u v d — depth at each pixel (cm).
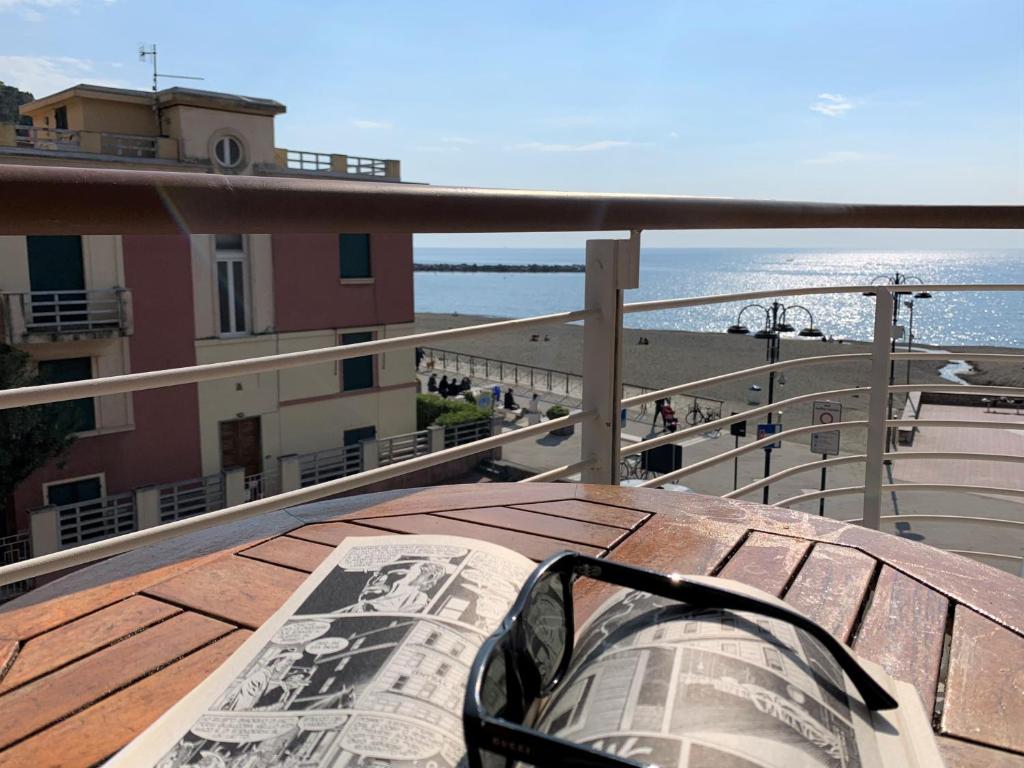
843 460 233
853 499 1689
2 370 1370
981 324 10562
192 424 1786
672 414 2352
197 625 82
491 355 4472
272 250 1875
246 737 54
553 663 54
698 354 4675
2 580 96
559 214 138
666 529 108
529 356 4466
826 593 88
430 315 8356
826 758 44
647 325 10656
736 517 114
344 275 2014
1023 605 86
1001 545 1354
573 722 46
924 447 2034
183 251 1723
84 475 1631
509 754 40
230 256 1819
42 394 101
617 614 56
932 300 14538
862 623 81
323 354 128
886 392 230
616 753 42
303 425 1988
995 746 62
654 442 188
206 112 1841
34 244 1541
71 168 88
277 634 67
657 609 56
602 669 50
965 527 1447
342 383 2052
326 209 108
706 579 60
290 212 105
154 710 68
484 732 41
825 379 3606
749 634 52
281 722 56
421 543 84
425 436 2167
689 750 41
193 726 56
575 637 58
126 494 1680
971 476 1770
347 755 52
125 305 1617
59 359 1603
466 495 126
